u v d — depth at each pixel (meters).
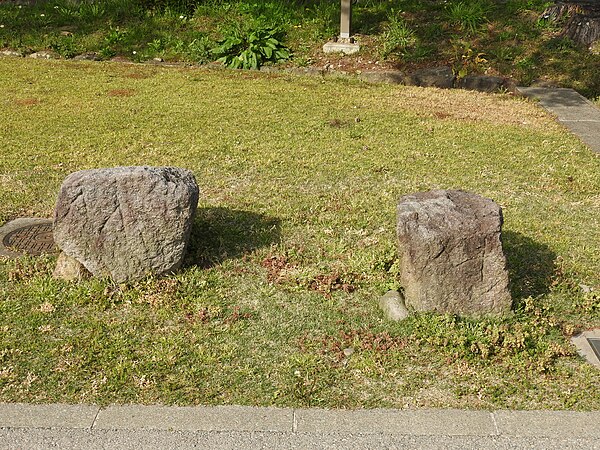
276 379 4.57
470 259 5.05
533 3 15.47
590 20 14.16
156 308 5.30
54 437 4.03
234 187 7.78
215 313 5.26
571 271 5.97
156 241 5.51
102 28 15.85
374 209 7.20
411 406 4.34
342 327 5.14
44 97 11.45
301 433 4.08
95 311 5.28
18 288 5.55
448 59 13.85
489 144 9.53
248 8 15.99
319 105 11.31
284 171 8.30
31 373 4.55
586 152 9.33
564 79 13.22
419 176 8.23
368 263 5.95
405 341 4.94
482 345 4.81
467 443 4.02
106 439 4.02
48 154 8.72
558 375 4.64
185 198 5.46
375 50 14.30
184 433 4.07
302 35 15.03
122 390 4.43
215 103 11.26
